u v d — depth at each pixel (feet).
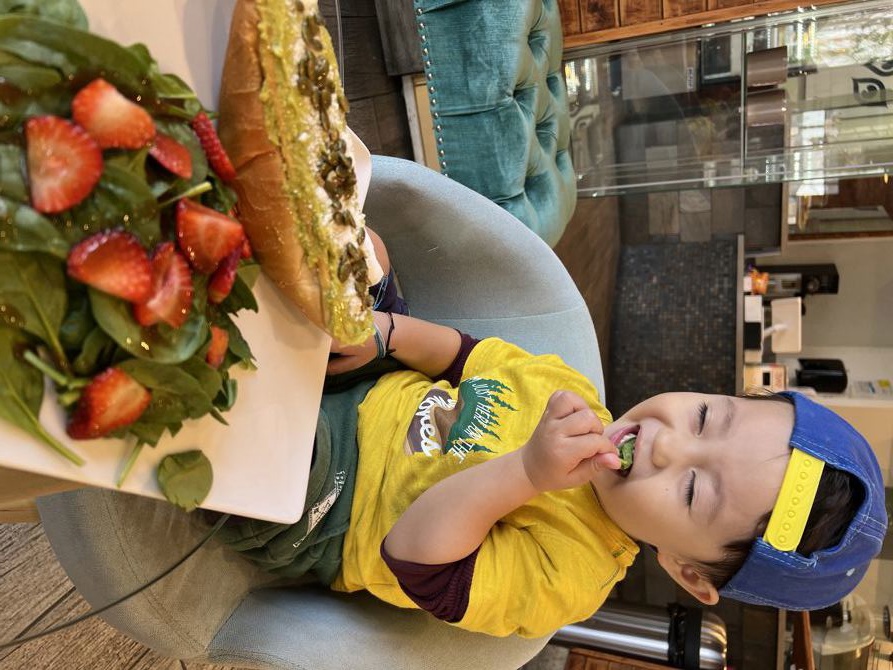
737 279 9.11
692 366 8.62
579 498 3.05
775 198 9.53
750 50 5.33
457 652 3.00
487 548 2.78
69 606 3.24
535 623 2.78
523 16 4.79
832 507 2.61
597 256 9.06
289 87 1.67
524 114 5.12
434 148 6.24
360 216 2.00
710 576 2.84
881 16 4.94
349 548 2.96
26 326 1.22
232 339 1.71
